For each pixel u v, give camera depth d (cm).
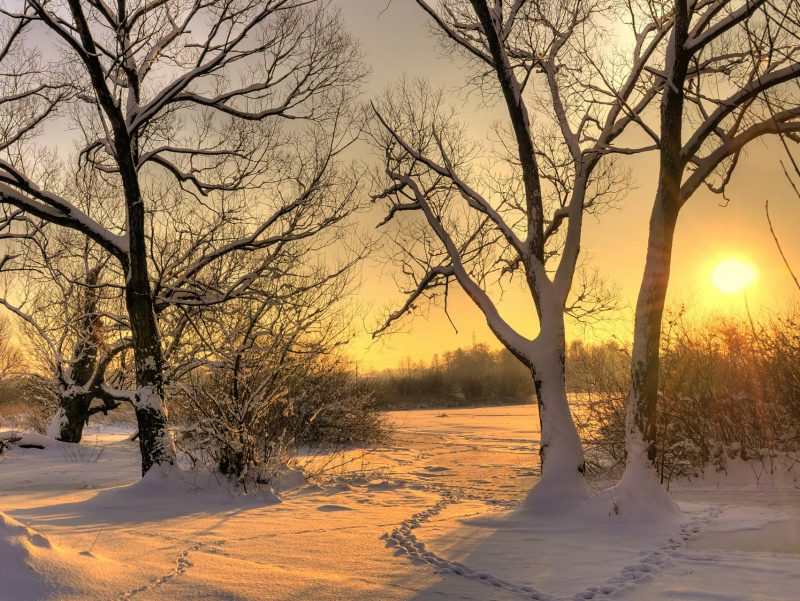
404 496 1249
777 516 935
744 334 1501
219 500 1134
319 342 1489
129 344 1933
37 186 1282
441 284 1362
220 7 1353
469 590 585
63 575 582
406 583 609
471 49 1213
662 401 1523
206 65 1354
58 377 2239
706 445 1456
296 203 1534
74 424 2247
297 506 1097
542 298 1134
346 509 1068
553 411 1072
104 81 1196
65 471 1691
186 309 1445
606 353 1638
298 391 2017
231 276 1561
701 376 1529
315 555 721
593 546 767
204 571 645
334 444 2289
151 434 1240
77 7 1140
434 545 774
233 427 1222
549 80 1237
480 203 1230
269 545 771
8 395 3275
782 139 300
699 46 996
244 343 1276
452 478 1561
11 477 1588
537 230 1159
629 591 570
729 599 533
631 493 942
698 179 1036
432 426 3516
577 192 1173
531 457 2055
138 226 1275
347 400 2236
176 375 1445
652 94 1178
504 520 940
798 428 1390
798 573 609
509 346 1146
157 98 1332
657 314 1009
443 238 1277
